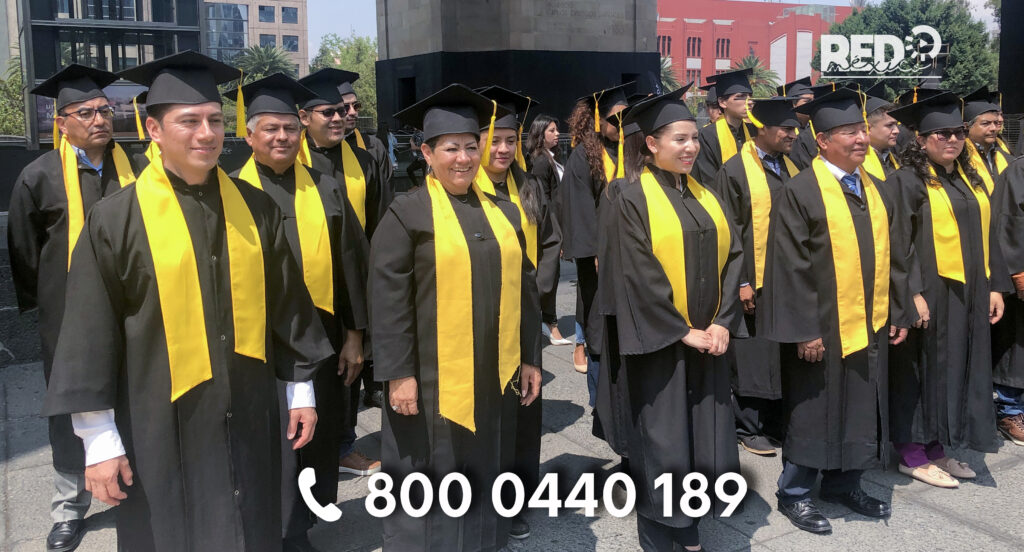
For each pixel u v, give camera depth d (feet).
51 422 12.32
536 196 15.62
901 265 13.11
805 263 12.46
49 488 14.35
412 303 10.19
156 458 8.16
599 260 12.10
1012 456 15.65
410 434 10.41
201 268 8.30
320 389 12.14
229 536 8.50
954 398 14.44
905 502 13.64
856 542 12.31
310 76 14.78
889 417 14.30
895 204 13.24
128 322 8.12
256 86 11.96
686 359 11.30
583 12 65.57
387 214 10.21
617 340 12.30
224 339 8.43
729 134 18.99
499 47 65.51
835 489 13.44
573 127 17.30
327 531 12.80
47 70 33.96
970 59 213.66
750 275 15.76
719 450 11.43
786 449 12.92
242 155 20.85
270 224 9.00
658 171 11.46
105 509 13.67
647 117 11.28
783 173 16.60
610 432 12.43
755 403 15.76
